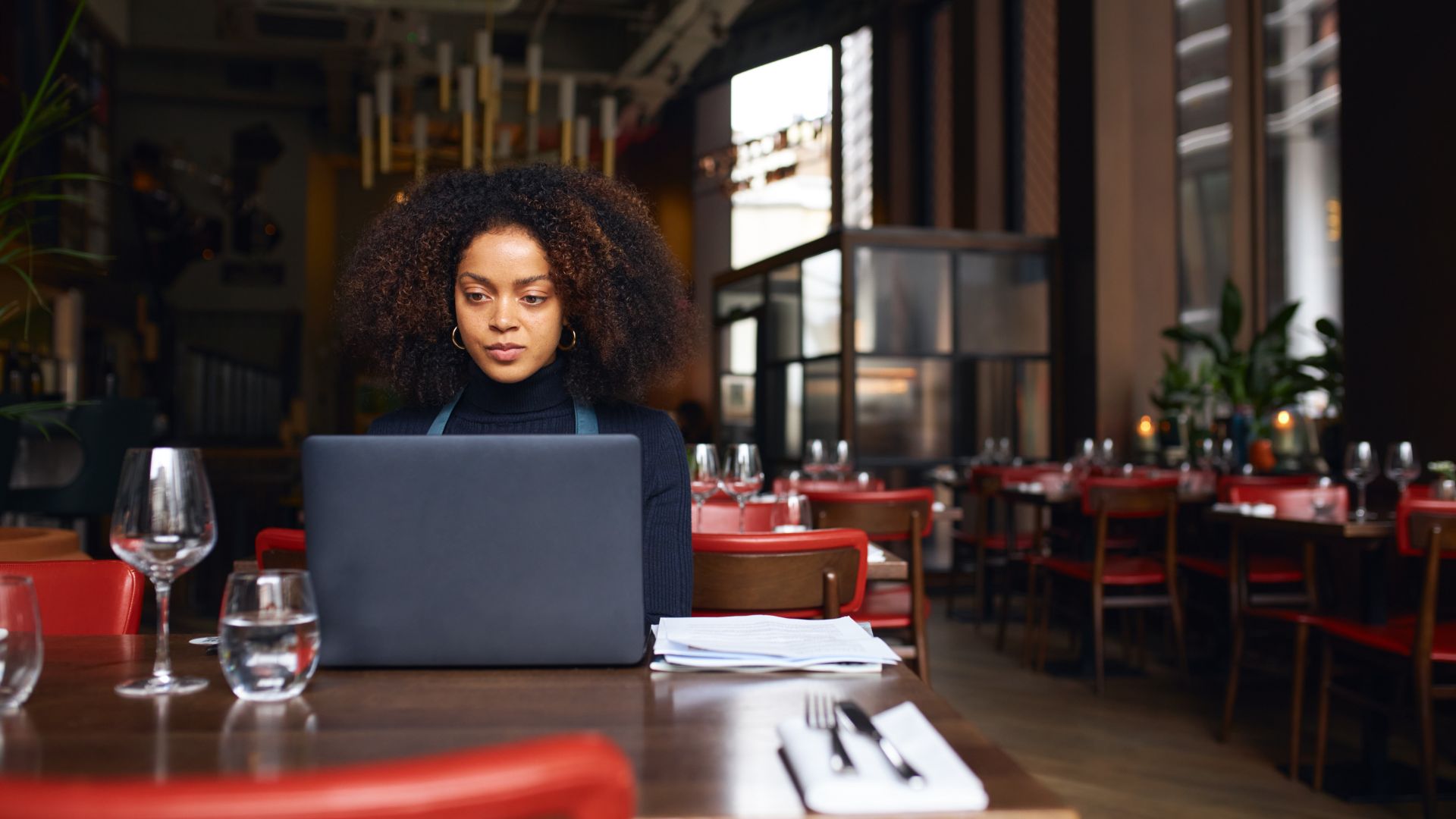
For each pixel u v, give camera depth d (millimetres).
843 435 6398
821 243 6645
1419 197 3916
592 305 1485
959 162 7934
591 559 1037
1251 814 2730
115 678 1038
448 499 1023
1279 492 3693
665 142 12898
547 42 11773
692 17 9281
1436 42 3840
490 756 444
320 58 11672
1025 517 6336
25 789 407
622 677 1027
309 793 410
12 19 6402
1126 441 6188
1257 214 5836
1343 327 4277
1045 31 7391
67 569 1388
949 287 6547
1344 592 3992
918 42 9164
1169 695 3975
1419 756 2697
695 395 11680
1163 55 6258
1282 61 5750
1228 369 5215
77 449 4711
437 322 1532
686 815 670
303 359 13500
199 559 1039
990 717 3682
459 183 1553
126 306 9820
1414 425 3938
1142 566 4262
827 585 1847
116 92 10336
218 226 13352
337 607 1021
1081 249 6359
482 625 1029
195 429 12242
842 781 683
